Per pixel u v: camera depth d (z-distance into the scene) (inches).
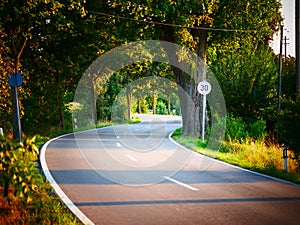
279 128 484.1
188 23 817.5
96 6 877.8
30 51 967.6
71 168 477.4
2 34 704.4
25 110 1034.1
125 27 909.8
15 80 564.4
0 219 230.5
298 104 463.5
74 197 323.3
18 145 169.8
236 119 829.2
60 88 1166.3
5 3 642.2
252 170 483.8
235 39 996.6
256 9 943.0
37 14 703.7
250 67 944.3
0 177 166.6
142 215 270.7
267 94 911.0
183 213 276.8
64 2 762.2
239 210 286.4
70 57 1098.7
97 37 1053.8
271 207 295.7
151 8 764.0
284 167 514.9
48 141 871.7
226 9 910.4
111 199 318.3
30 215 250.4
